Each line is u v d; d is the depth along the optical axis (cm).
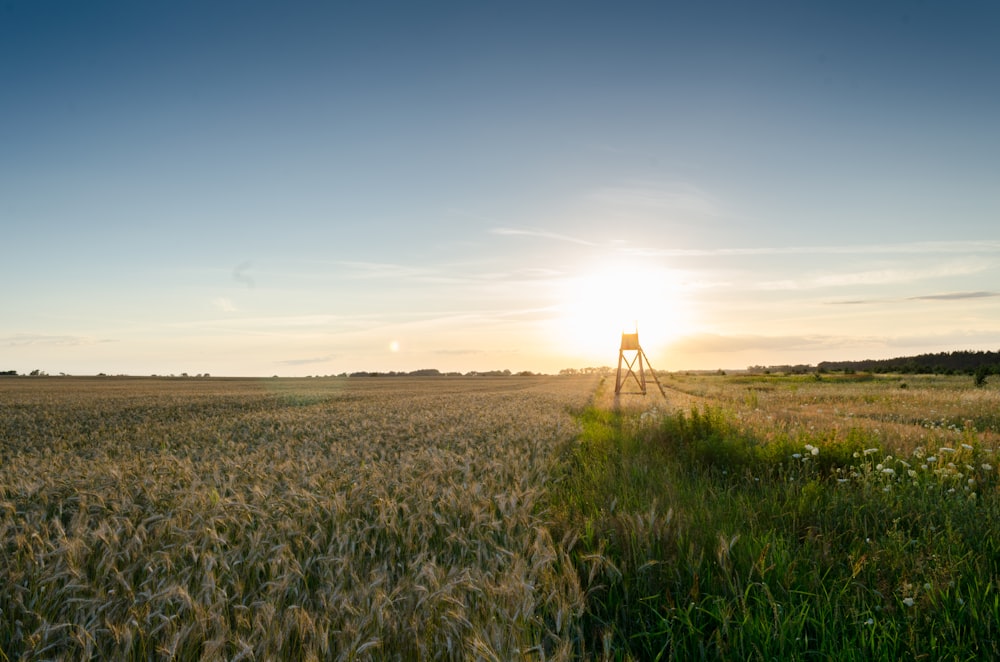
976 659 377
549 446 1262
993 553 540
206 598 425
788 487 818
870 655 390
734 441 1133
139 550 539
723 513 673
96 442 1808
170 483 823
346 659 348
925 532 594
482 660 339
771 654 390
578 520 651
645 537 555
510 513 638
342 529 600
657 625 438
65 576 491
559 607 424
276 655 370
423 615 412
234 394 5066
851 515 694
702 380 7969
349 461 1050
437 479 826
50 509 757
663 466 1005
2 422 2498
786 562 512
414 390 6241
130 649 382
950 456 971
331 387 7412
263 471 900
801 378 7438
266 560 522
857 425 1573
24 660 391
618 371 3850
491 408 2566
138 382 9269
